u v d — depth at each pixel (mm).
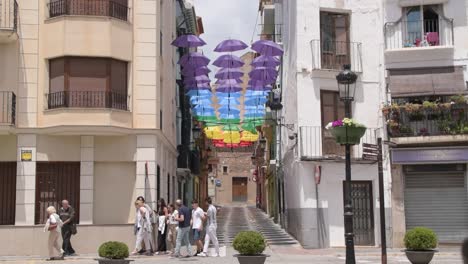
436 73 22719
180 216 19188
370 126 22953
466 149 22047
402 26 23328
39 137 20797
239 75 29578
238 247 13430
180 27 35000
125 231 20406
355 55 23266
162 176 23672
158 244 20656
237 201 73125
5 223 20828
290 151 26391
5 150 20812
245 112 36469
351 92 13086
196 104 33531
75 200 20891
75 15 20734
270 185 45469
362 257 19250
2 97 20484
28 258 19109
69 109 20328
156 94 21562
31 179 20547
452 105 22141
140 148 21188
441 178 22547
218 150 65938
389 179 22547
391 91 22562
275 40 33156
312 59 22891
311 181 22500
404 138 22188
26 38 20906
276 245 23531
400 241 22266
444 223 22422
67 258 18688
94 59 20875
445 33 23031
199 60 28875
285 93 29562
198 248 19828
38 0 21078
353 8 23547
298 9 23109
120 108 21078
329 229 22391
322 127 22875
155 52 21656
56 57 20750
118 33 21109
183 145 33281
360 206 22609
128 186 21156
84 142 20953
